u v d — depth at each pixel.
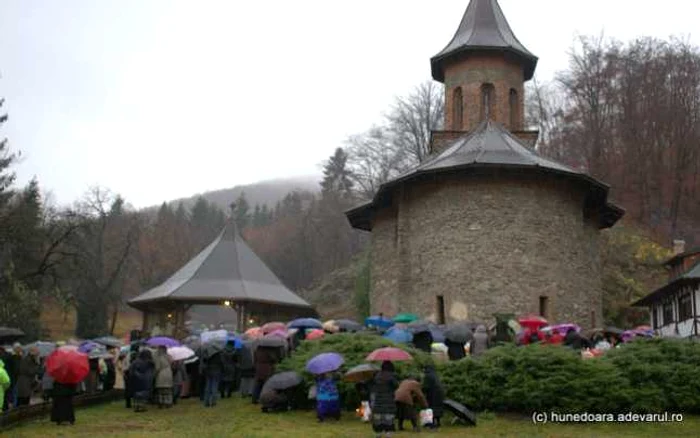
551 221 23.77
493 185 23.58
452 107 32.44
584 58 66.38
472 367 14.92
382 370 12.46
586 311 24.36
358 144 69.88
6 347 18.78
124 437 12.02
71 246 45.62
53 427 13.33
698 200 58.66
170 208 105.75
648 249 48.56
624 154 60.97
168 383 16.06
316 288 60.88
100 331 50.12
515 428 13.11
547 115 70.44
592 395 14.00
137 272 72.75
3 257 38.91
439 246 23.83
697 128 60.25
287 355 17.23
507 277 22.86
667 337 16.12
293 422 13.71
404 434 12.30
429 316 23.67
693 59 63.75
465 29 33.47
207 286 33.66
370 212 29.67
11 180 40.62
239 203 113.50
